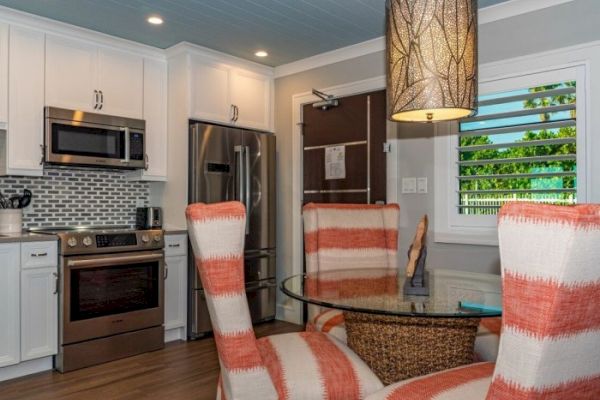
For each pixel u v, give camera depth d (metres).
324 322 2.34
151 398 2.60
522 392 0.87
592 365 0.95
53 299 3.01
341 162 4.00
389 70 1.90
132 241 3.37
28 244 2.90
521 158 3.00
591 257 0.82
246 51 4.00
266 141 4.27
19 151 3.16
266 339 1.78
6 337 2.81
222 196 3.90
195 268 3.76
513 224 0.86
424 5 1.76
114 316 3.26
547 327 0.83
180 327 3.75
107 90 3.61
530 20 2.95
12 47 3.13
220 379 1.59
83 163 3.41
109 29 3.49
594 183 2.70
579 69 2.76
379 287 1.91
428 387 1.28
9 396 2.62
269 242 4.29
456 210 3.30
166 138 4.00
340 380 1.50
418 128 3.51
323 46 3.87
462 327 1.71
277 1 3.02
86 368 3.08
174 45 3.86
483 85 3.16
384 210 2.71
